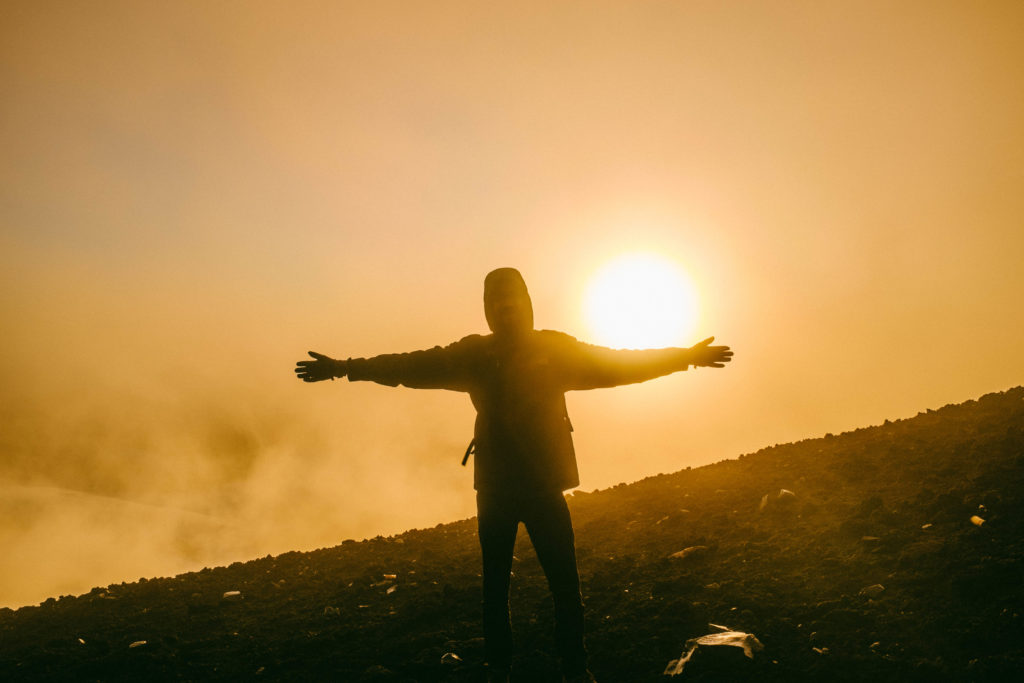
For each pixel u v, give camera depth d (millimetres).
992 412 7793
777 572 5055
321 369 3201
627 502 8312
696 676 3771
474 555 7605
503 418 3207
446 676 4359
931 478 6121
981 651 3516
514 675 4137
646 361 3164
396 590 6590
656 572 5645
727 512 6812
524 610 5391
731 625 4328
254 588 7641
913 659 3562
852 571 4754
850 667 3598
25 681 5277
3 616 8102
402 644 5023
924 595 4184
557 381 3240
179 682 4910
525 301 3295
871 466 6898
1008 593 3949
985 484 5586
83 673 5262
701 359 3135
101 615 7344
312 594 7031
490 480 3211
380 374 3209
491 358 3244
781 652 3881
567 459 3246
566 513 3242
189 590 7914
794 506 6367
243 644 5660
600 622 4809
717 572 5328
